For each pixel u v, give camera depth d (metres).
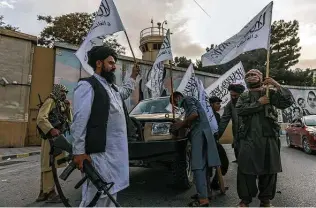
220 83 6.79
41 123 4.13
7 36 14.05
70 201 4.47
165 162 5.09
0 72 13.82
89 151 2.42
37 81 14.94
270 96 3.66
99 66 2.66
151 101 6.50
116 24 4.58
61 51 15.55
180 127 4.48
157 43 32.16
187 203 4.36
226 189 5.16
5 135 13.67
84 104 2.42
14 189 5.34
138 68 3.96
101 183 2.33
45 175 4.44
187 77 6.23
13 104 14.05
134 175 6.45
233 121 5.04
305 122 11.87
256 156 3.59
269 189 3.73
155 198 4.64
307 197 4.73
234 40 4.61
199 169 4.14
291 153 10.99
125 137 2.65
